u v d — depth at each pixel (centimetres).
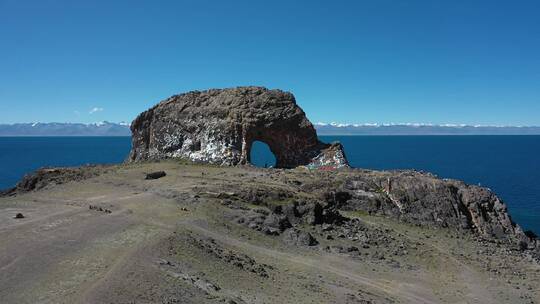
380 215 6038
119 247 3481
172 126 8431
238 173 6838
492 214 6331
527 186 12694
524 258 5478
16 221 4247
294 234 4794
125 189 5934
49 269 2981
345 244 4934
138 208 4881
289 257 4347
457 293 4106
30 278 2828
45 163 18900
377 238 5244
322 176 6656
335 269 4231
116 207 4909
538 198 10738
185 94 8831
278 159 8212
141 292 2680
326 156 7888
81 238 3694
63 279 2817
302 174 6844
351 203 6119
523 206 9781
